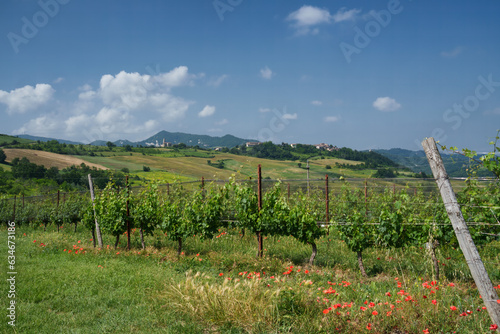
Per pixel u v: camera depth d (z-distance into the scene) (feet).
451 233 21.84
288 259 26.68
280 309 15.28
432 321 14.17
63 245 34.55
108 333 14.07
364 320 14.35
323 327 13.88
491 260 23.15
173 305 16.65
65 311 16.84
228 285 18.58
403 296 15.96
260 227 27.89
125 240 38.65
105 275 22.61
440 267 22.21
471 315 14.46
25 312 16.20
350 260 25.89
